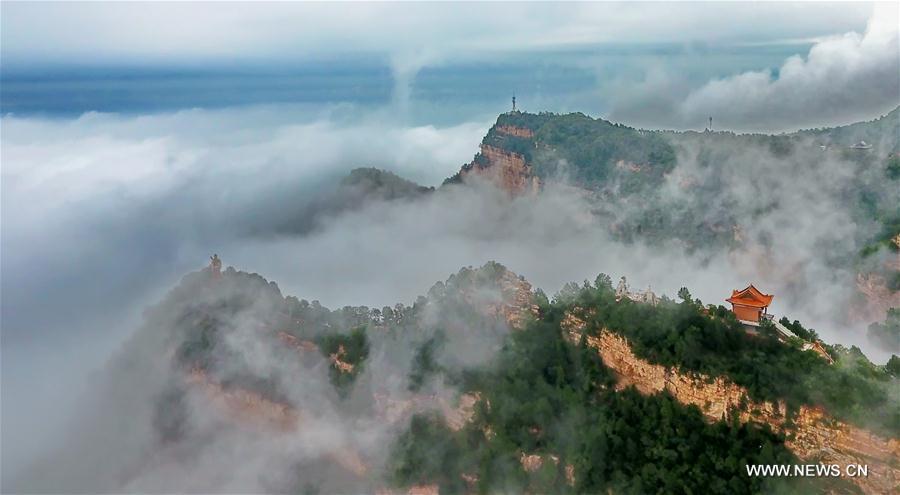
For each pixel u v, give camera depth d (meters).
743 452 51.09
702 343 56.25
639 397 57.69
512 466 56.91
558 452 56.91
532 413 59.56
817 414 48.91
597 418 57.41
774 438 50.78
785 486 47.81
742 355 54.81
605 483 53.75
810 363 52.72
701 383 53.88
